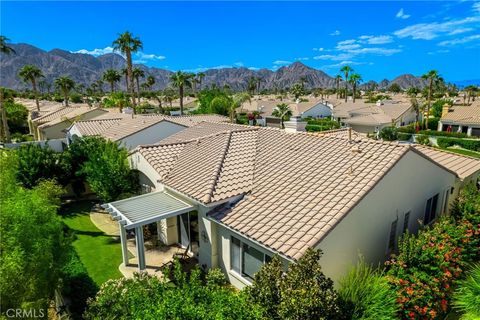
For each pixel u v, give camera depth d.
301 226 12.02
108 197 21.39
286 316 8.91
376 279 10.89
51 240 11.08
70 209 25.11
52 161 25.03
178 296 8.58
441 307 11.63
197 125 29.84
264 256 12.85
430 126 72.31
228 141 20.55
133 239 19.84
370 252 13.85
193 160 19.53
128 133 31.27
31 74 76.62
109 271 16.27
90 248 18.75
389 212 14.51
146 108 94.88
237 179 16.22
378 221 13.91
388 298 10.19
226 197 14.76
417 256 11.91
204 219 15.37
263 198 14.46
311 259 9.84
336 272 12.35
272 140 19.86
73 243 19.38
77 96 137.38
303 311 8.71
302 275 9.61
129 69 60.84
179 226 18.61
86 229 21.45
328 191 13.44
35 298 9.73
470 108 70.06
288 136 19.77
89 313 9.70
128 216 15.37
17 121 71.69
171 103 117.81
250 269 13.80
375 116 73.06
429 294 11.09
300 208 13.01
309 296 8.91
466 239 14.00
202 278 15.30
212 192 15.08
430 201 17.86
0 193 11.41
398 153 14.34
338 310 9.25
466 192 17.73
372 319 9.54
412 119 79.56
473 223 15.60
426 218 17.83
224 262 15.12
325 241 11.58
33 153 24.59
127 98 83.31
